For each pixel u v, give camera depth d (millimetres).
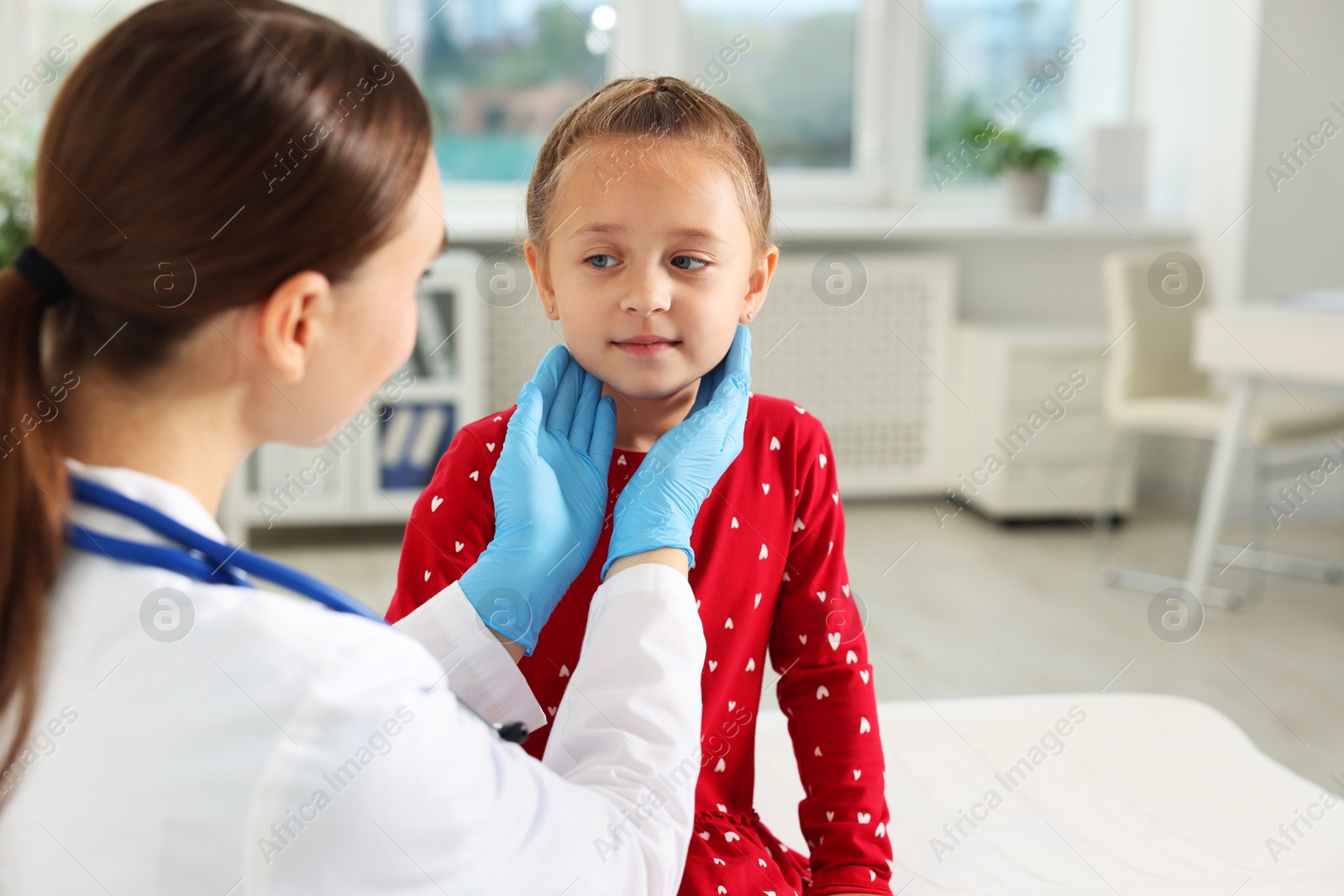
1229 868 1066
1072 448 3721
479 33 3797
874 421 3990
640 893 636
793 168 4133
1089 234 3955
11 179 2574
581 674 700
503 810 590
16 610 499
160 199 524
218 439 578
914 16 4055
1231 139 3748
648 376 816
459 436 903
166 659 525
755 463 903
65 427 549
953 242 4051
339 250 555
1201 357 2895
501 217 3668
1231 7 3721
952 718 1401
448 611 715
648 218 791
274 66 537
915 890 1040
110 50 529
